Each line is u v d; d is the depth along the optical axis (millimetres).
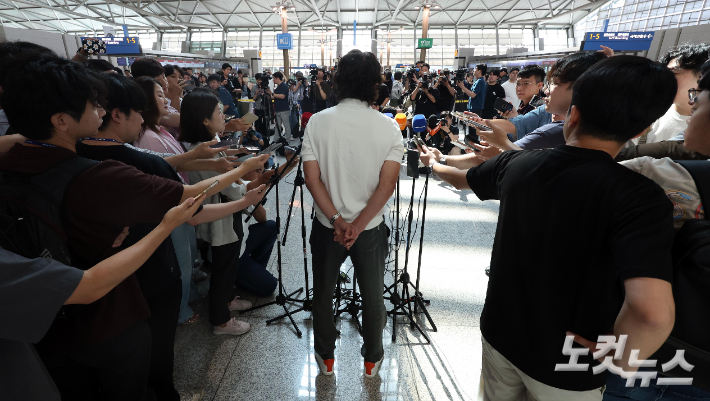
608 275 674
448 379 1664
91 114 838
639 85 627
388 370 1716
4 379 698
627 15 20656
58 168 797
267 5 25031
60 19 28469
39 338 651
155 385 1323
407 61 28703
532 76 2488
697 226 670
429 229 3225
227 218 1717
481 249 2891
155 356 1264
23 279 619
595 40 8719
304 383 1640
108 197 821
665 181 748
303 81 8664
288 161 1633
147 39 30297
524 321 778
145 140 1711
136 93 1198
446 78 5414
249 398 1562
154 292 1194
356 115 1265
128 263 720
